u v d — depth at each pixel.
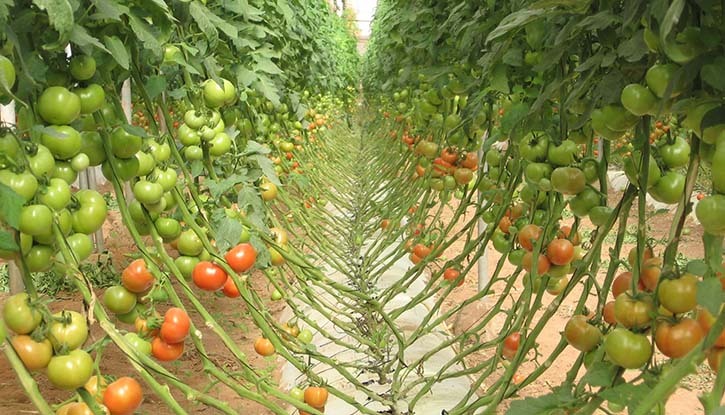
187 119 2.86
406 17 5.07
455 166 4.24
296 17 6.80
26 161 1.57
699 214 1.21
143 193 2.35
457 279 3.81
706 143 1.42
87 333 1.63
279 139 6.00
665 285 1.37
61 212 1.73
